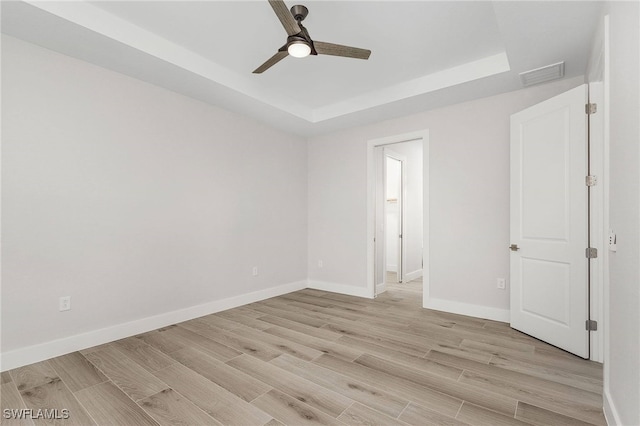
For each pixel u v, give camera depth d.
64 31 2.28
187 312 3.44
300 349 2.66
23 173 2.38
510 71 2.90
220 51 2.93
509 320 3.33
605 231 1.80
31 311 2.41
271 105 3.77
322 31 2.63
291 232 4.86
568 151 2.59
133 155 3.03
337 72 3.34
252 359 2.46
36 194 2.44
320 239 5.03
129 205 2.99
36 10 2.05
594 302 2.43
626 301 1.42
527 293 2.97
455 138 3.71
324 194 4.98
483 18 2.44
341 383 2.10
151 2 2.26
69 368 2.31
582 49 2.52
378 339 2.88
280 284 4.66
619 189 1.53
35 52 2.45
